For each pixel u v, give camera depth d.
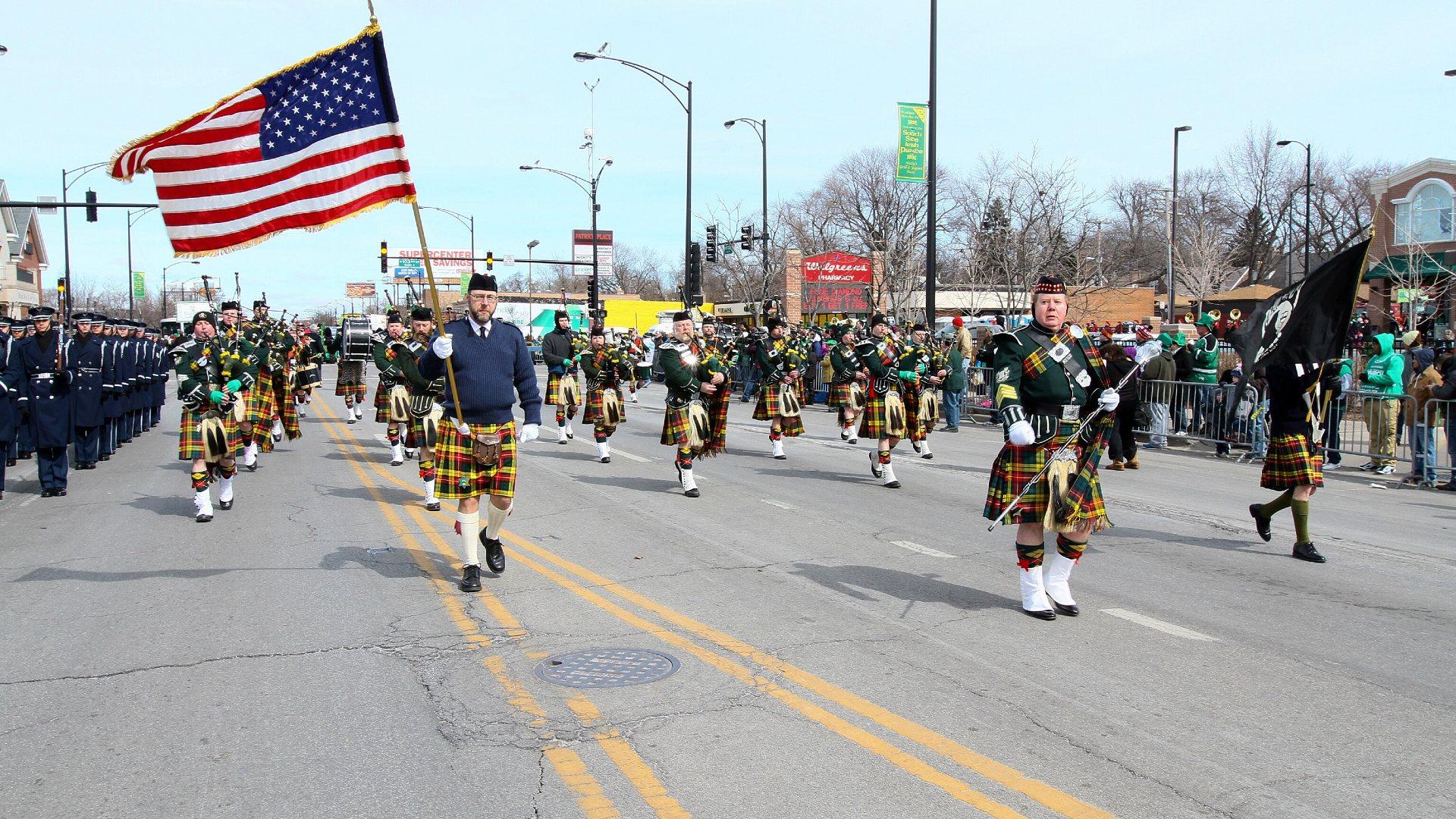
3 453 11.77
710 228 33.72
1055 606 6.77
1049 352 6.39
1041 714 4.95
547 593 7.27
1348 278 8.23
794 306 48.47
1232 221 58.72
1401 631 6.39
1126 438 14.08
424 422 10.70
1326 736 4.69
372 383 37.47
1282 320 8.46
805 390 25.73
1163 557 8.54
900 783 4.20
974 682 5.39
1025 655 5.85
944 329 33.44
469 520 7.35
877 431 12.33
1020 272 32.69
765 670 5.58
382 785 4.21
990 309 49.72
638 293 100.12
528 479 13.06
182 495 12.02
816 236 49.16
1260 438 15.04
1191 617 6.69
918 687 5.31
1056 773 4.30
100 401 14.62
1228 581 7.69
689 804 4.02
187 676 5.54
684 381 11.33
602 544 9.02
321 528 9.80
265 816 3.96
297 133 7.43
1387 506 11.32
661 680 5.43
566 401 17.67
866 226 49.66
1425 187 34.47
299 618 6.64
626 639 6.18
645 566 8.11
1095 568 8.10
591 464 14.70
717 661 5.73
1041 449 6.50
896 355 12.77
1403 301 28.11
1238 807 3.99
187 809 4.01
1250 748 4.56
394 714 4.99
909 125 22.31
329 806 4.03
